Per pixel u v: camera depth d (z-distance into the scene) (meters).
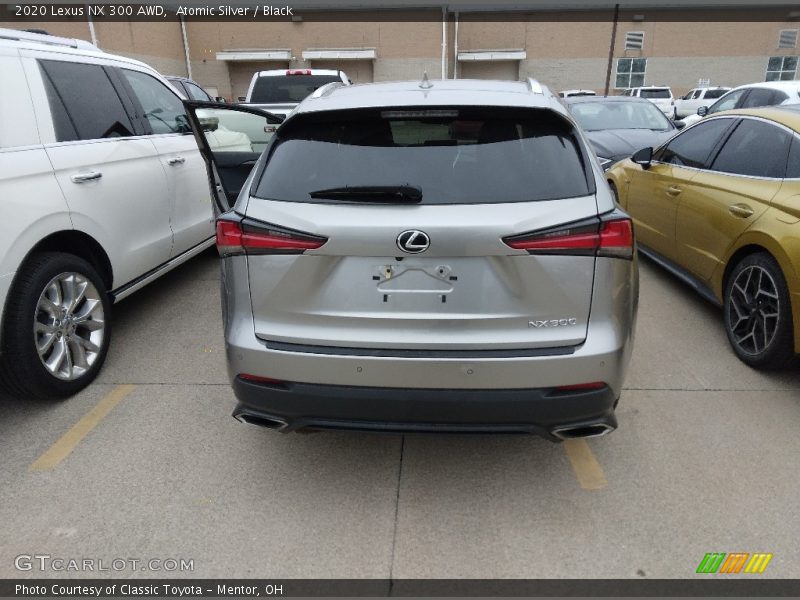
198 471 2.71
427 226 2.07
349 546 2.28
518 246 2.08
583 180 2.21
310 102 2.54
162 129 4.45
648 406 3.17
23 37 3.53
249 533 2.35
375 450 2.86
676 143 4.91
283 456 2.81
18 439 2.93
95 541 2.31
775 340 3.29
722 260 3.83
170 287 5.09
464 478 2.65
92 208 3.41
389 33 27.25
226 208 3.61
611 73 28.91
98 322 3.47
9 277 2.83
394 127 2.38
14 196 2.87
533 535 2.32
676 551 2.23
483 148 2.28
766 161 3.63
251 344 2.27
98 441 2.92
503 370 2.14
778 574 2.12
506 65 28.91
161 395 3.34
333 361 2.19
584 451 2.82
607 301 2.17
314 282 2.19
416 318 2.16
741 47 28.38
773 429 2.95
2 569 2.19
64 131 3.33
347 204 2.16
